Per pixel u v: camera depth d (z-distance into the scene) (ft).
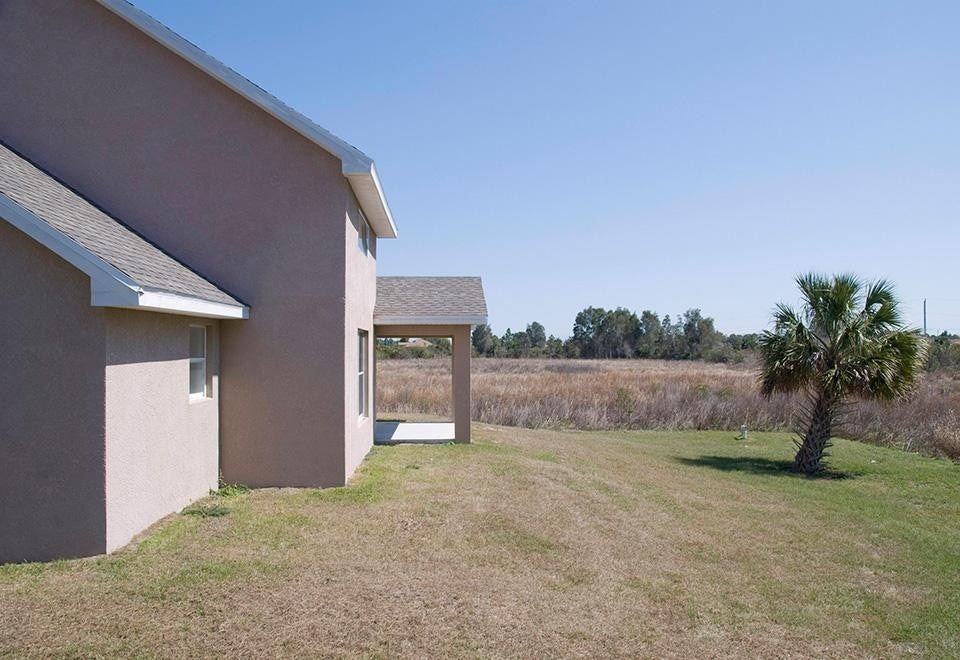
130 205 34.86
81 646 17.28
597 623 20.51
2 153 30.42
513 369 168.66
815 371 50.78
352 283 38.93
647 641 19.56
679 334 260.83
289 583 21.67
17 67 34.47
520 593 22.27
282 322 35.47
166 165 34.99
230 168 35.24
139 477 26.13
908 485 46.26
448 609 20.49
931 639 20.81
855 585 25.45
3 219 23.09
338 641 18.16
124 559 23.17
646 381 105.19
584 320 267.80
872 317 50.55
